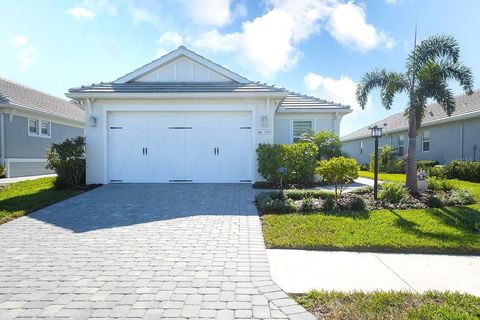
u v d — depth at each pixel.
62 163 10.15
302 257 4.46
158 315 2.84
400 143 21.92
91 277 3.67
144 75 12.54
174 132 11.30
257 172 11.17
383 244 4.75
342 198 7.98
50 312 2.89
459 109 16.39
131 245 4.83
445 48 8.54
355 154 29.72
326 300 3.14
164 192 9.38
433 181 9.54
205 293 3.27
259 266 4.02
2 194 9.32
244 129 11.32
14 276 3.71
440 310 2.88
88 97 10.84
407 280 3.69
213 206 7.55
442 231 5.35
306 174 10.92
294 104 14.77
